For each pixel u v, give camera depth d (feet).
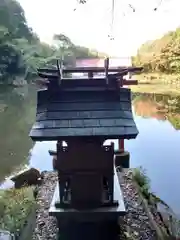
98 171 11.98
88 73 12.75
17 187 18.84
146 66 79.66
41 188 18.49
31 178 19.44
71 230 12.97
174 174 22.98
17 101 58.59
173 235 13.83
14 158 27.27
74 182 12.25
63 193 12.42
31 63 77.10
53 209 12.45
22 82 76.07
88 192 12.35
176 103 53.16
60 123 10.99
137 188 18.08
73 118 11.14
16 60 78.33
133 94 62.64
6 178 22.47
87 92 11.86
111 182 12.24
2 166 25.18
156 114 45.65
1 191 17.66
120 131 10.62
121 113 11.28
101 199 12.44
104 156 11.82
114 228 13.05
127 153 21.59
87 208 12.44
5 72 75.56
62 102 11.68
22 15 99.35
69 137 10.65
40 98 11.90
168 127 37.86
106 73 11.78
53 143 31.76
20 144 31.76
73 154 11.84
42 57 80.18
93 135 10.53
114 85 11.82
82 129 10.73
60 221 12.82
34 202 16.40
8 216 14.49
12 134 35.94
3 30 82.12
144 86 71.51
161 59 77.82
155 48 81.76
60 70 12.01
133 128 10.73
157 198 18.71
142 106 52.01
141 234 13.71
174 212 17.16
